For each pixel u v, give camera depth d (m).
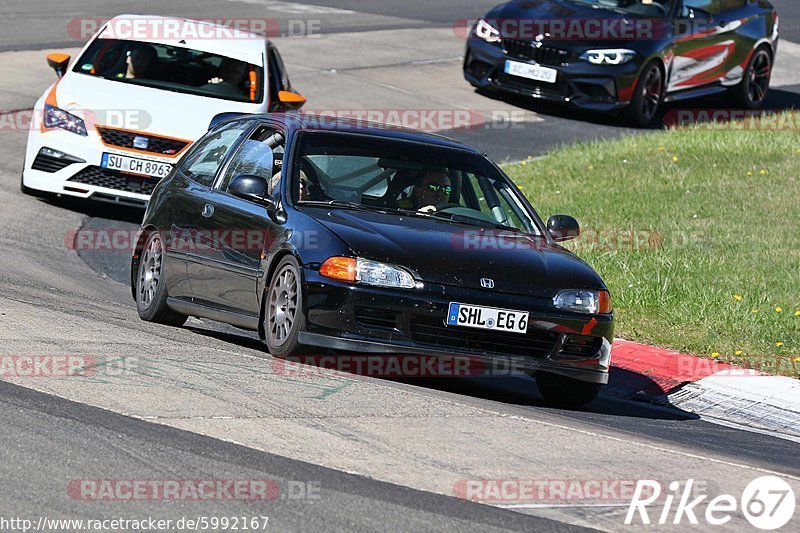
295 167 23.41
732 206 38.94
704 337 27.78
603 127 54.44
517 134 51.62
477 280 21.27
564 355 21.69
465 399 20.94
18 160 42.44
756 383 25.34
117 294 29.56
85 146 36.44
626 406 23.94
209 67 39.78
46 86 52.00
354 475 15.63
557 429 19.16
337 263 20.92
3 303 24.06
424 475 15.92
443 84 59.28
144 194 36.47
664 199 39.88
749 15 59.81
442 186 24.02
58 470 14.99
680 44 55.91
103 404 17.67
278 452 16.25
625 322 28.75
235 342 25.41
